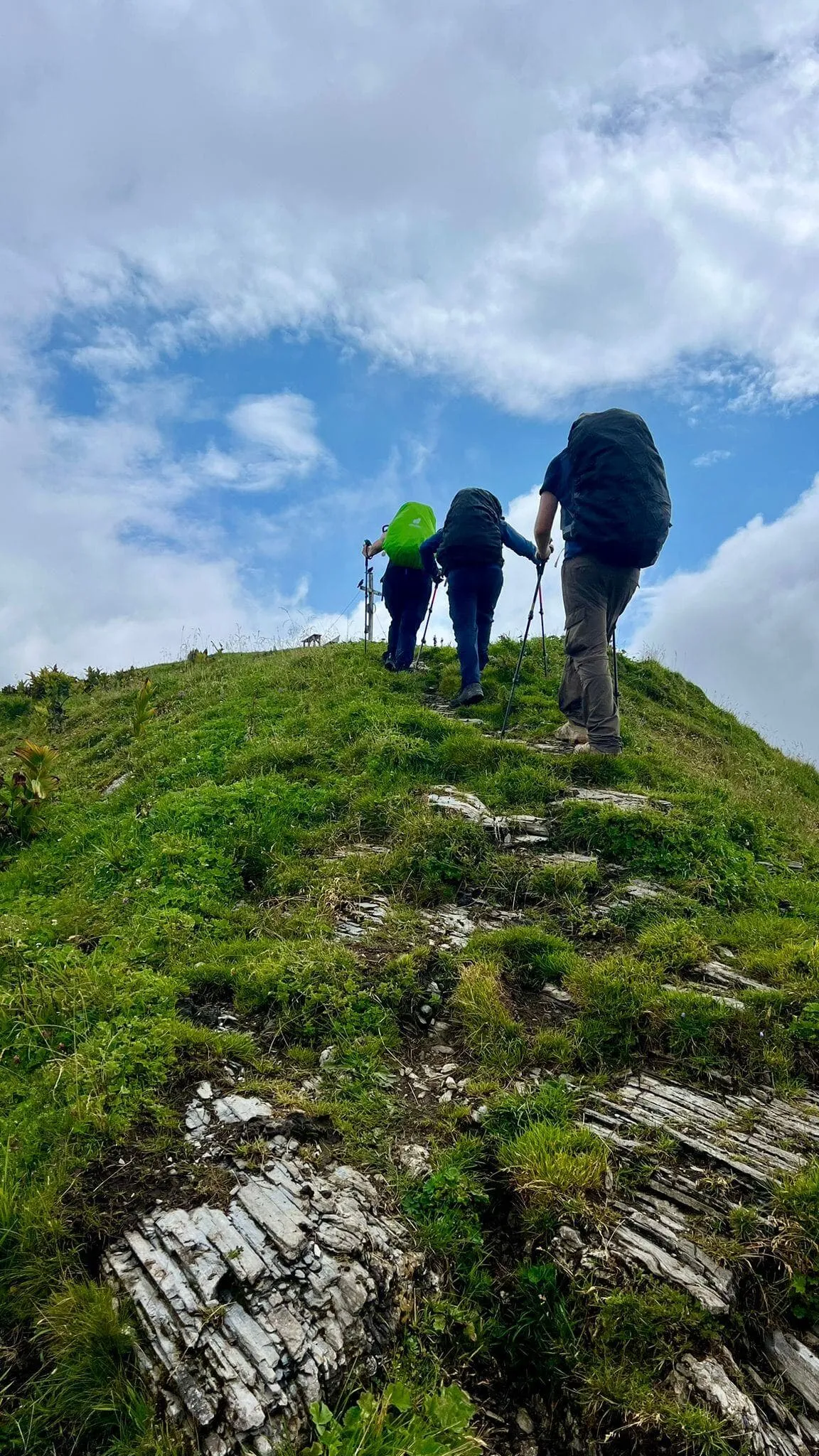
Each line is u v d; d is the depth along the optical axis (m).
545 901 6.19
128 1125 3.67
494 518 10.92
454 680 12.52
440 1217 3.46
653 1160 3.65
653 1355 2.94
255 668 15.74
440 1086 4.33
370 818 7.52
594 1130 3.87
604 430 8.16
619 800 7.66
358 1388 2.74
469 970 5.05
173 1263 3.01
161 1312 2.84
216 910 6.09
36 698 20.36
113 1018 4.55
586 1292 3.12
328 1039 4.60
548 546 9.19
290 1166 3.54
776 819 9.27
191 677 17.12
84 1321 2.81
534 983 5.15
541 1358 3.07
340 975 5.01
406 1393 2.70
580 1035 4.57
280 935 5.69
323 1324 2.85
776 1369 2.94
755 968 5.16
